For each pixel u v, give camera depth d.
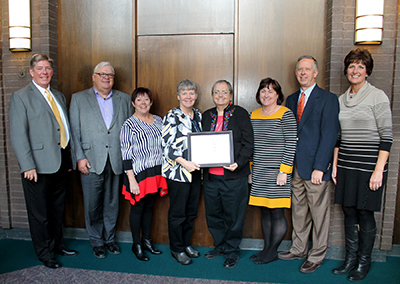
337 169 2.27
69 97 2.83
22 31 2.67
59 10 2.81
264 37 2.63
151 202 2.55
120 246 2.73
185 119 2.31
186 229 2.49
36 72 2.22
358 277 2.17
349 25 2.46
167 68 2.74
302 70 2.24
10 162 2.82
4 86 2.80
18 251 2.60
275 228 2.40
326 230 2.32
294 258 2.48
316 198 2.27
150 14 2.72
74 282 2.12
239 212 2.32
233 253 2.39
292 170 2.31
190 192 2.38
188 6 2.68
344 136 2.21
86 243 2.78
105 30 2.78
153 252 2.57
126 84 2.80
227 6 2.65
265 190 2.30
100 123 2.45
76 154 2.42
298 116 2.34
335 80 2.48
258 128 2.32
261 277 2.21
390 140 2.05
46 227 2.32
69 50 2.82
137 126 2.36
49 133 2.26
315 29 2.58
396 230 2.56
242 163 2.21
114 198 2.60
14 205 2.84
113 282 2.12
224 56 2.68
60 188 2.46
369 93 2.12
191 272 2.27
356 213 2.27
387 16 2.41
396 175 2.44
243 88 2.68
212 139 2.23
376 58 2.45
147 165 2.34
